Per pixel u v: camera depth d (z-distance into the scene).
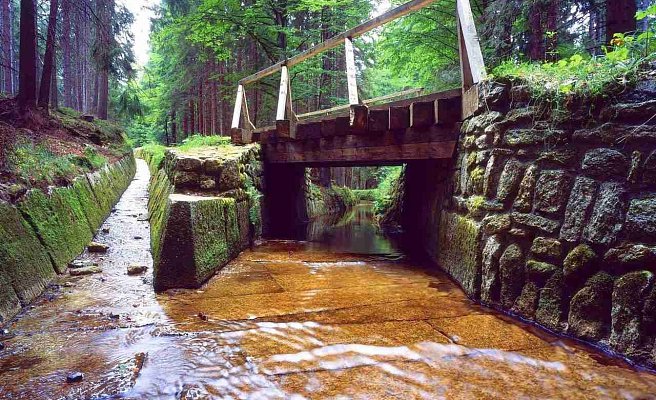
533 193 3.79
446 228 5.76
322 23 14.75
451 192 5.77
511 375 2.75
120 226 7.91
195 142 10.09
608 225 3.13
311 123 7.61
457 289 4.82
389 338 3.36
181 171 6.74
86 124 13.12
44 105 9.74
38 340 3.31
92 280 5.05
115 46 13.89
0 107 8.45
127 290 4.70
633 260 2.93
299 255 6.87
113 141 14.12
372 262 6.36
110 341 3.30
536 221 3.72
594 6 6.95
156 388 2.58
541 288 3.63
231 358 3.01
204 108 20.91
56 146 8.18
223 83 18.25
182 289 4.73
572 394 2.51
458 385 2.62
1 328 3.52
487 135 4.48
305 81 16.27
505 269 3.98
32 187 5.34
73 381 2.63
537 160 3.81
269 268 5.86
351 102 6.16
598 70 3.57
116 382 2.63
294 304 4.23
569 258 3.38
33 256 4.58
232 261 6.32
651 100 3.02
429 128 5.83
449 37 9.73
